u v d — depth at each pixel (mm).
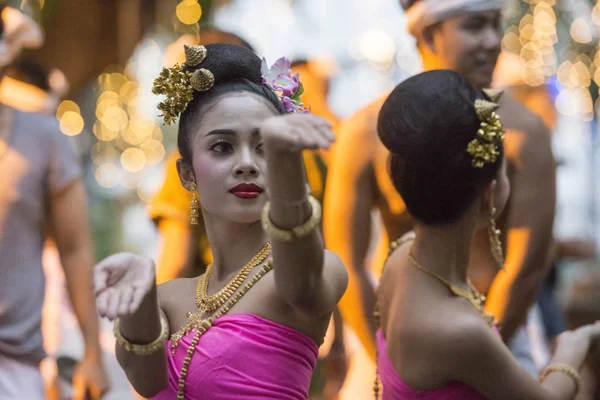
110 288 3832
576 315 10820
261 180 4418
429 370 4555
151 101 15891
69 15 13867
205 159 4441
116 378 8656
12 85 8938
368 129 6859
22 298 7176
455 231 4648
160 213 7473
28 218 7227
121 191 16547
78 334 8477
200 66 4531
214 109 4449
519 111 6617
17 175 7160
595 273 11680
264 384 4238
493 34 6656
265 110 4461
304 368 4312
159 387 4355
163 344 4301
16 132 7238
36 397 7195
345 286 4273
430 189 4578
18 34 7496
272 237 3871
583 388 7066
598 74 14516
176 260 7426
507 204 6594
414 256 4746
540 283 6633
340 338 8766
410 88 4656
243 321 4277
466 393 4594
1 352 7109
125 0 14039
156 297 4188
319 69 9828
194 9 14094
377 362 5062
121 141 16281
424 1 6691
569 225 14141
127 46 14242
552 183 6609
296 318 4277
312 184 8438
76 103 15484
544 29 13727
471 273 6539
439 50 6746
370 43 12633
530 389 4645
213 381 4266
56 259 8688
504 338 6559
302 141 3658
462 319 4520
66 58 14000
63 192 7406
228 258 4504
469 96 4613
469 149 4539
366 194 6918
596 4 14398
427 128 4551
